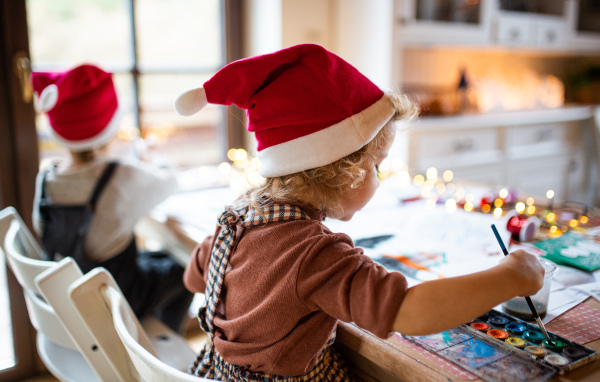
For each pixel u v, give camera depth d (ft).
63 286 2.88
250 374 2.41
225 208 2.67
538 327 2.39
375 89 2.47
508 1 8.05
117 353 2.77
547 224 4.00
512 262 2.09
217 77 2.34
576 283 2.91
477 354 2.21
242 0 6.81
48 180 4.48
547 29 8.47
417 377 2.14
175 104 2.35
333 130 2.31
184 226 4.17
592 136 9.46
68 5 5.71
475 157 7.86
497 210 4.07
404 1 6.63
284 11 6.37
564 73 10.65
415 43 6.88
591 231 3.82
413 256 3.31
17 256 3.23
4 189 5.47
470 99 8.34
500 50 8.44
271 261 2.31
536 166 8.77
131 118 6.29
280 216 2.39
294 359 2.28
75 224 4.35
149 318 4.52
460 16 7.41
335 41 7.02
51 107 4.31
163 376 2.03
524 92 9.05
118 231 4.42
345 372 2.64
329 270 2.13
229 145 6.93
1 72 5.28
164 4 6.29
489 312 2.55
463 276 2.03
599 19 9.38
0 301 6.21
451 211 4.33
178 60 6.50
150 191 4.56
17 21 5.25
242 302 2.37
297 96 2.28
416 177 5.60
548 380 2.01
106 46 6.02
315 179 2.41
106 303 2.72
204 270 2.92
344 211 2.57
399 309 1.98
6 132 5.40
